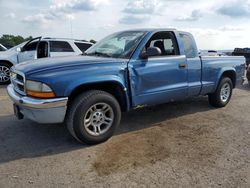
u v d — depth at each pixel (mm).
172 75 5297
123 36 5383
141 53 4844
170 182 3387
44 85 3949
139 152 4184
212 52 7051
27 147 4305
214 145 4500
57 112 4039
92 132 4363
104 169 3666
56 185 3285
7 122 5410
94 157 4000
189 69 5621
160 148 4340
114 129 4590
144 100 4941
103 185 3303
